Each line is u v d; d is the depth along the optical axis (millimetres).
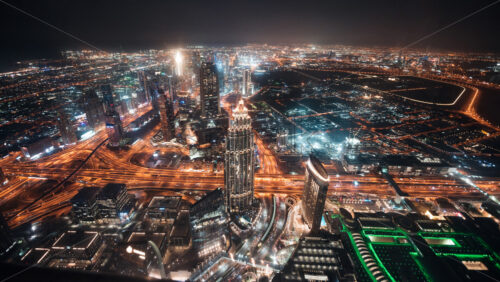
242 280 158750
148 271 160500
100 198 199875
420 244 162500
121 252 166250
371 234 173625
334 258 151375
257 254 178750
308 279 139375
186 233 180125
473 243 162250
